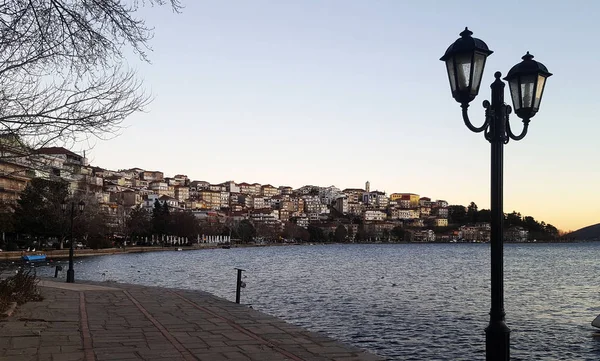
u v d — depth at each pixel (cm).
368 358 1054
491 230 738
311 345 1173
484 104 751
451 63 727
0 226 8162
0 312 1516
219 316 1608
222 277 5847
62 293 2247
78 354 1055
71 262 2995
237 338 1248
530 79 752
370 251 19738
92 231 11069
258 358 1044
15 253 7862
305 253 16862
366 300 3603
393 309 3138
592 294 4309
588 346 2200
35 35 1014
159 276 5944
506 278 6231
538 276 6600
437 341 2219
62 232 9331
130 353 1073
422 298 3791
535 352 2102
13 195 10000
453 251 19888
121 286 2758
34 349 1098
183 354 1070
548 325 2698
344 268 8106
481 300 3672
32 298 1952
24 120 1020
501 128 736
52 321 1473
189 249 17825
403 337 2291
